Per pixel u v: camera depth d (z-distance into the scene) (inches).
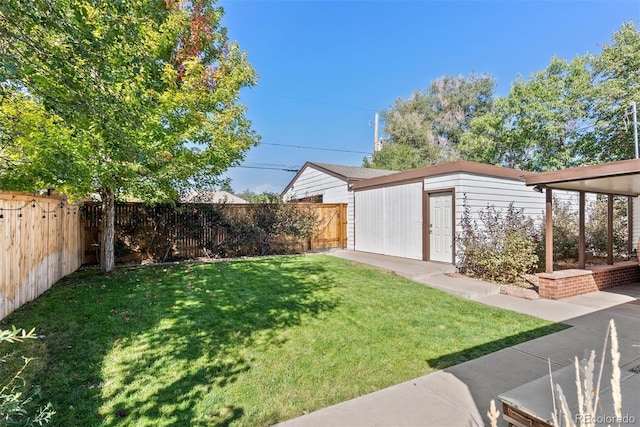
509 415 77.1
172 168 255.6
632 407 70.4
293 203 463.2
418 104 1027.9
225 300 199.8
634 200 375.6
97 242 337.4
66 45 102.9
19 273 176.1
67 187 210.7
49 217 224.2
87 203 330.0
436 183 328.5
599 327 163.2
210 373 115.0
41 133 175.8
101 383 106.7
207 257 389.1
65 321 158.6
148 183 248.2
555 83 562.3
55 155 176.6
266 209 423.5
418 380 111.0
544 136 561.3
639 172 178.4
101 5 112.3
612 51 481.7
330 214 490.3
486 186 320.8
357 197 456.8
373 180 416.8
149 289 222.5
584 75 523.8
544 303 208.5
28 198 187.5
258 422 89.2
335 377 114.1
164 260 361.7
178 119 255.3
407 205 366.3
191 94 257.0
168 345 136.6
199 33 276.4
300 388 106.9
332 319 172.1
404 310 189.2
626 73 474.0
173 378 111.3
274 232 422.6
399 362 125.7
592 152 518.9
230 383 109.0
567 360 125.6
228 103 291.1
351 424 87.0
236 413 93.1
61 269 255.0
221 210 397.7
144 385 106.4
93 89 112.5
